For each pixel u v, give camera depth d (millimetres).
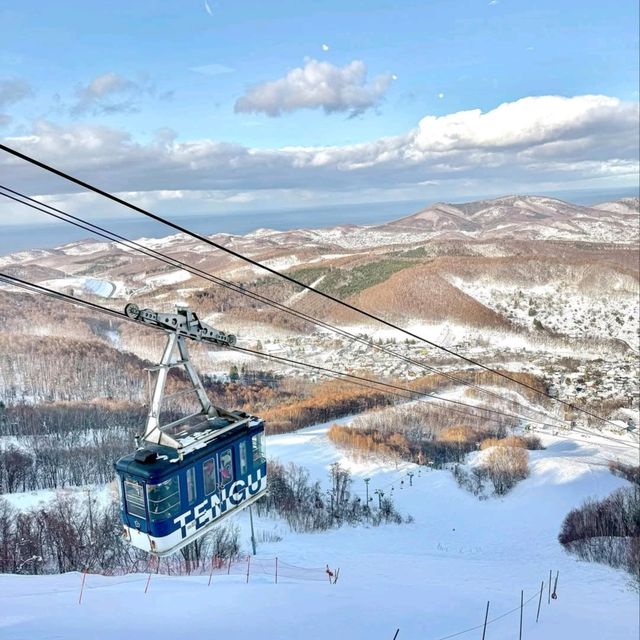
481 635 24469
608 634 27578
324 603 25625
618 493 69562
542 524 71500
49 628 19672
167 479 15852
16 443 83750
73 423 93562
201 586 28016
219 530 47688
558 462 92562
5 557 41594
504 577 41500
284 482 75750
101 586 28062
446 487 85562
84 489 66500
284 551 50781
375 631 22812
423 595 30297
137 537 16422
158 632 19844
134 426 92562
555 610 30750
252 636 20359
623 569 47812
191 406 95188
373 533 66250
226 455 17875
